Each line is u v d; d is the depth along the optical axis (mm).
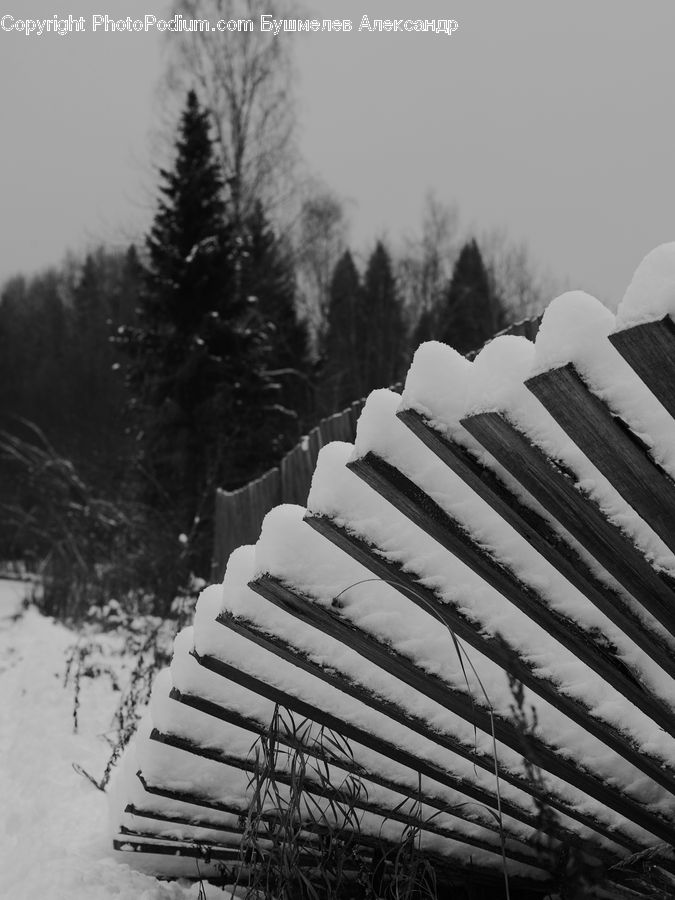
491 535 1640
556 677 1749
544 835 2178
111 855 2789
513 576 1639
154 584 8453
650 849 1997
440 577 1762
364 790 2266
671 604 1479
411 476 1632
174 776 2348
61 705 4969
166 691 2289
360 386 20844
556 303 1361
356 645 1894
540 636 1773
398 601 1886
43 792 3578
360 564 1875
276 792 2123
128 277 28000
